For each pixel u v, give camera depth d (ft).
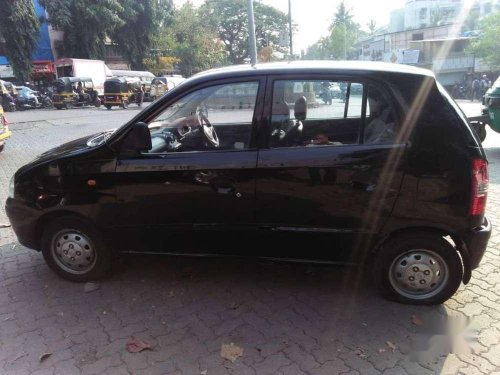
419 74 10.60
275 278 12.92
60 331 10.57
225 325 10.72
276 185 10.82
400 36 199.62
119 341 10.16
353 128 10.78
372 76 10.56
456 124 10.37
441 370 9.09
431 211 10.48
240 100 11.16
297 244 11.27
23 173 12.61
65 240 12.66
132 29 148.66
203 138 11.46
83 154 11.86
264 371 9.12
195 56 171.01
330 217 10.84
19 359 9.58
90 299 11.98
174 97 11.55
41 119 67.67
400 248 10.95
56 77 117.19
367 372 9.06
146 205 11.66
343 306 11.44
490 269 13.29
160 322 10.89
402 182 10.39
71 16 130.52
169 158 11.31
